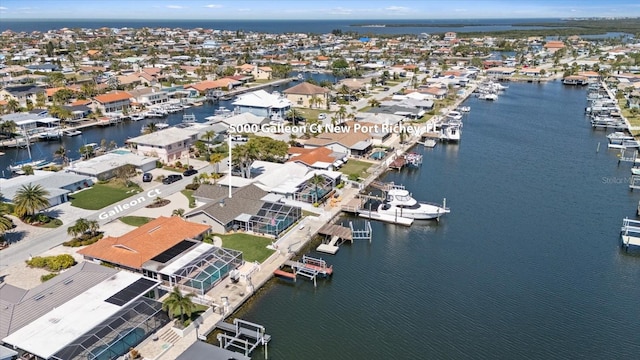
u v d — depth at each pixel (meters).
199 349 53.66
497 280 75.00
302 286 72.25
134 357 53.41
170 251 72.12
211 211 85.75
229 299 66.19
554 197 109.62
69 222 88.56
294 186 102.94
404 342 60.47
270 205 89.81
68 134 155.50
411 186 116.00
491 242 87.50
